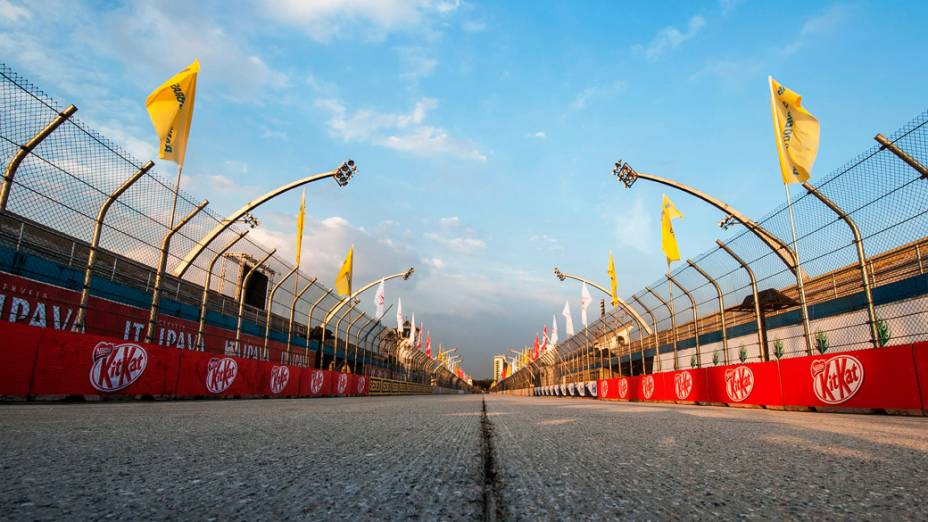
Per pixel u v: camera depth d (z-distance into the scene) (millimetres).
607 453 2246
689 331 20031
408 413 5805
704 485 1502
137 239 9828
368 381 26625
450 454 2107
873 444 2746
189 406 7027
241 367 12477
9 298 8500
